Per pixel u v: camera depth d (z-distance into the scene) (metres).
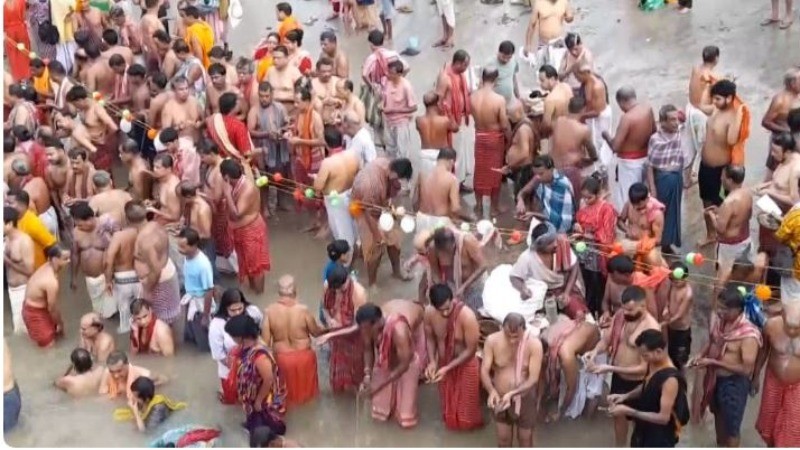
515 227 12.03
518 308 9.48
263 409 9.26
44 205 11.45
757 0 16.66
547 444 9.30
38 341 10.78
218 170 11.16
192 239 10.12
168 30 15.98
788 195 10.26
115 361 9.82
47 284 10.55
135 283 10.66
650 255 9.65
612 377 8.92
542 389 9.25
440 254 9.79
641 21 16.33
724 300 8.54
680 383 8.14
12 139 11.71
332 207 11.35
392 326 9.10
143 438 9.61
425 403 9.87
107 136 12.88
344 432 9.56
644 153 11.12
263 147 12.33
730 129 10.97
